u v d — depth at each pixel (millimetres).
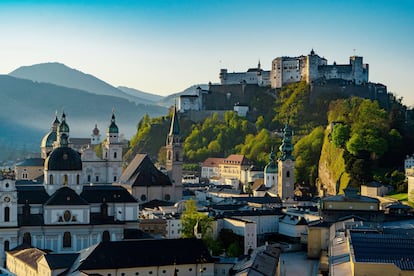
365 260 189000
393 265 184250
